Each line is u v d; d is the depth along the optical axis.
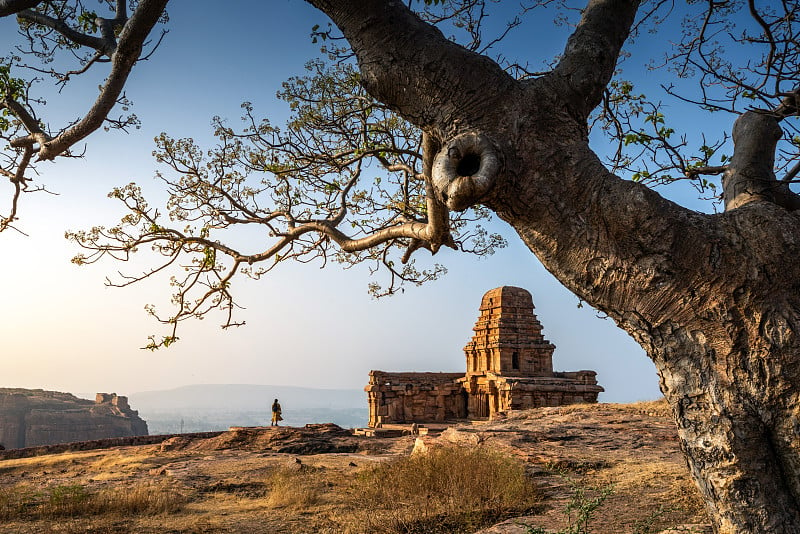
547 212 4.35
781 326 3.88
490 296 36.91
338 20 4.94
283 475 14.51
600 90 4.89
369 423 35.84
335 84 11.17
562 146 4.47
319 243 12.20
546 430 18.20
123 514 11.52
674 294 4.06
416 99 4.77
